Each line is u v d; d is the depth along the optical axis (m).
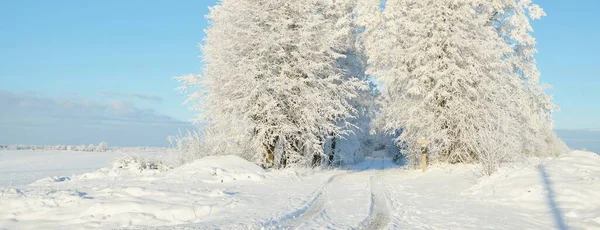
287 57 25.17
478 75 24.48
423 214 11.42
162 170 24.00
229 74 24.41
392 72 26.08
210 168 20.09
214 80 25.31
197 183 17.16
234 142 25.30
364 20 27.81
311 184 18.25
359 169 29.67
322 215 11.24
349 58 30.83
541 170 15.29
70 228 9.52
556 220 10.20
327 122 26.39
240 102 24.23
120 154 26.02
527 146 26.61
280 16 24.92
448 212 11.59
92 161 53.91
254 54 24.61
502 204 12.55
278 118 24.30
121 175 20.83
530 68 26.70
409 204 13.19
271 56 24.86
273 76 24.41
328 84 26.28
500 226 9.75
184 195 13.07
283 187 16.86
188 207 11.05
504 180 14.89
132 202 11.27
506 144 19.00
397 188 17.48
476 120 24.03
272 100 24.08
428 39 24.73
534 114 26.58
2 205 11.18
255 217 10.38
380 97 32.41
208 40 26.20
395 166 35.50
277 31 25.09
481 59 24.69
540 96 27.05
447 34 24.47
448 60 24.23
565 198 11.77
